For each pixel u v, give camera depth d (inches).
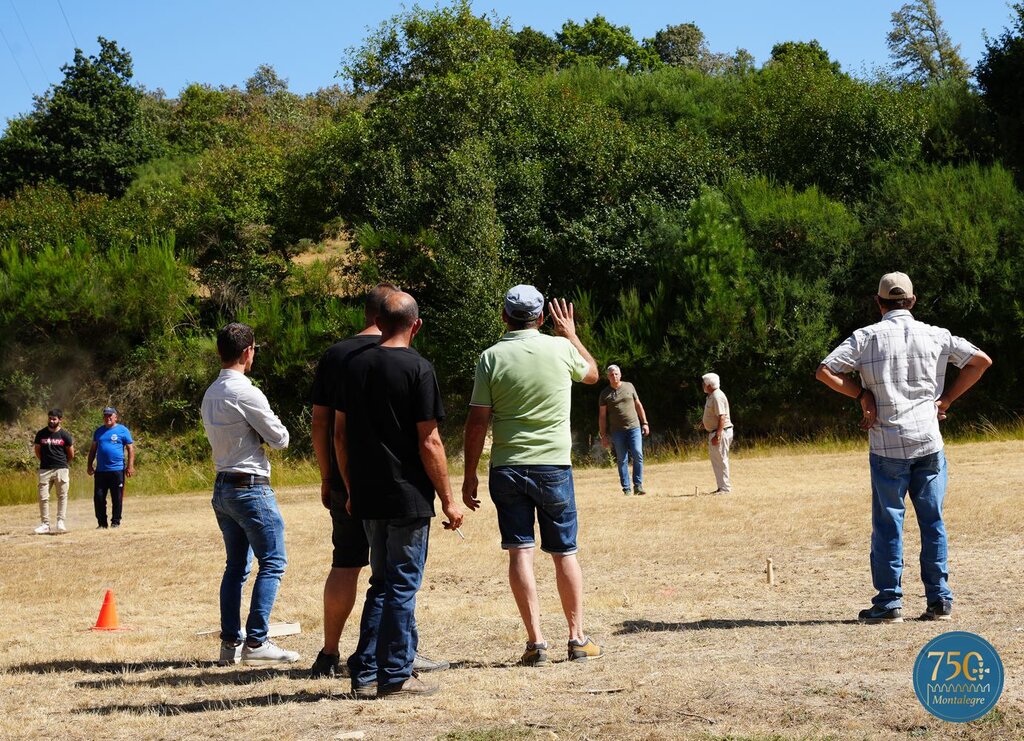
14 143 1790.1
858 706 165.8
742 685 182.2
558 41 2689.5
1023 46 1307.8
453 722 169.8
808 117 1350.9
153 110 2504.9
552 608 292.8
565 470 216.4
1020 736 147.8
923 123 1337.4
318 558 433.7
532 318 218.7
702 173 1282.0
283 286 1302.9
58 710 196.9
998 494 489.7
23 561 478.6
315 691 204.2
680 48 2947.8
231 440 237.6
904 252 1145.4
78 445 1124.5
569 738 156.7
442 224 1187.9
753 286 1122.0
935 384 243.6
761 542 406.3
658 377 1139.3
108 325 1185.4
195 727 177.8
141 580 403.9
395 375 192.7
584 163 1259.2
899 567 241.1
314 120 2289.6
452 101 1253.1
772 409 1131.3
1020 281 1111.0
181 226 1333.7
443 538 466.0
